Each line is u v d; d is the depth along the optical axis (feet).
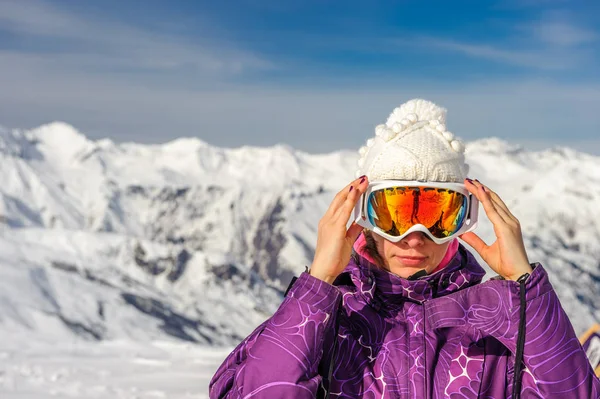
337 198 8.05
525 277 7.84
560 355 7.73
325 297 7.70
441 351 8.05
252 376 7.56
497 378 8.02
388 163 8.18
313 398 7.54
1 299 541.34
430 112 8.55
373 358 8.03
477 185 8.14
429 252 8.13
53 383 34.60
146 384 37.01
